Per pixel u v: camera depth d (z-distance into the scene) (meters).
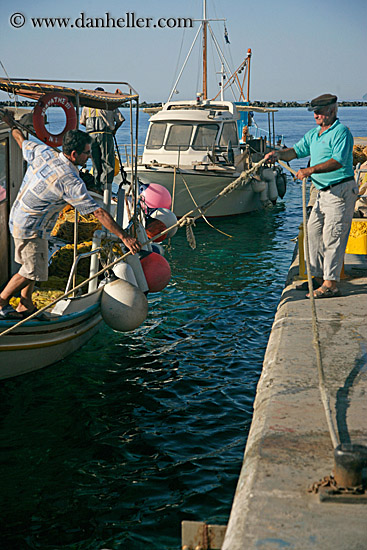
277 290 10.46
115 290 7.19
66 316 6.62
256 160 18.58
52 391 6.50
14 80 6.20
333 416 3.53
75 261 6.91
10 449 5.38
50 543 4.18
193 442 5.53
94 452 5.36
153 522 4.39
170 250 13.83
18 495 4.73
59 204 5.57
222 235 15.70
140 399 6.40
